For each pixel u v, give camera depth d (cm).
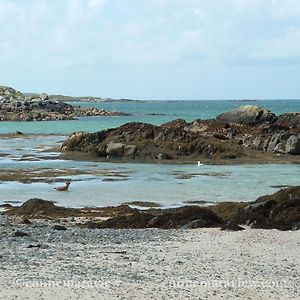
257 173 4950
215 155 5997
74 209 3238
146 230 2553
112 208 3244
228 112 8562
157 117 15500
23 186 4197
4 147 7400
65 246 2100
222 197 3716
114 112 17875
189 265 1772
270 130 7281
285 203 2769
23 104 17100
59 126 12062
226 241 2236
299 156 6097
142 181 4456
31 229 2542
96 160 6009
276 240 2258
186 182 4406
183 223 2686
